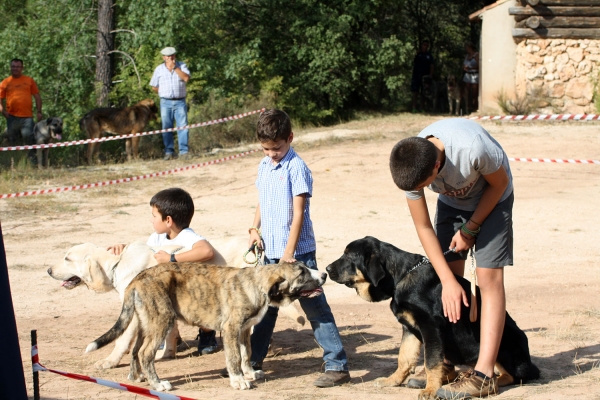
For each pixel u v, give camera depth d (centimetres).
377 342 650
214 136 1888
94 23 2125
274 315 563
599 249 978
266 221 554
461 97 2386
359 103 2477
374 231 1088
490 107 2178
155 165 1631
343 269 518
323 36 2239
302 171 543
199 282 533
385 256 509
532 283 832
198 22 1989
